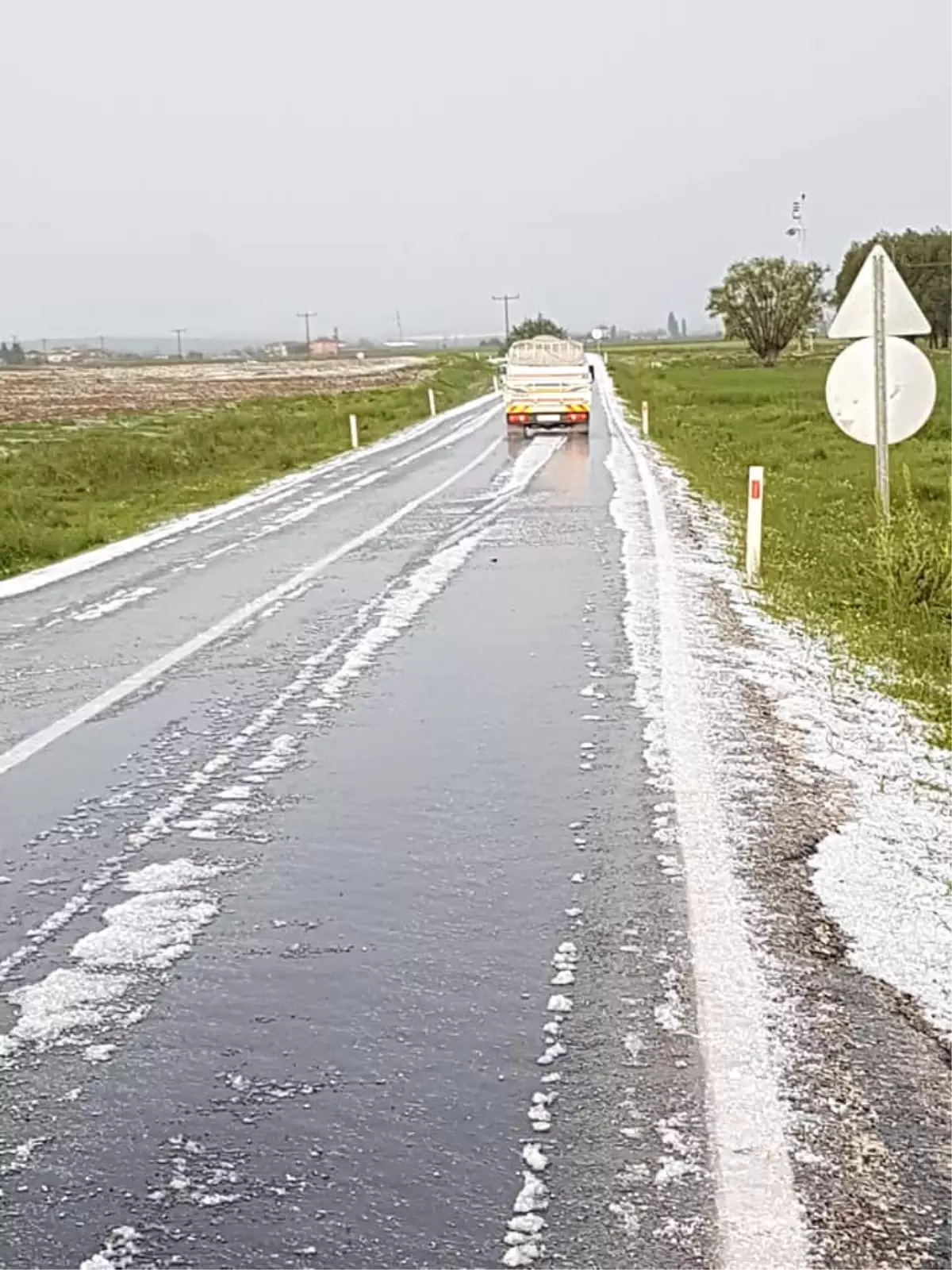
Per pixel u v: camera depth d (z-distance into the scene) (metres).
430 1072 4.00
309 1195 3.40
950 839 5.96
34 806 6.64
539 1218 3.29
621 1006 4.38
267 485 25.52
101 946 4.94
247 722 8.10
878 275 11.92
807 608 11.48
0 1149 3.64
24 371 116.50
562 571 13.44
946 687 9.08
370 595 12.53
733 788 6.56
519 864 5.65
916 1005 4.35
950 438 31.05
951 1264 3.09
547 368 34.78
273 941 4.95
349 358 154.38
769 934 4.89
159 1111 3.81
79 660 10.16
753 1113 3.71
